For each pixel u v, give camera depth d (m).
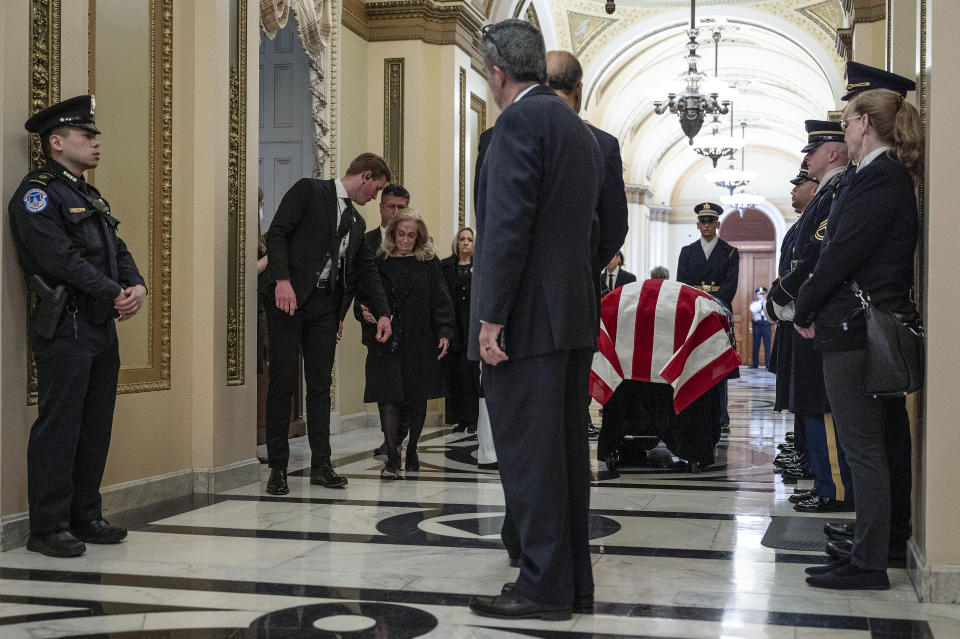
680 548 3.72
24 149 3.76
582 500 2.87
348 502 4.73
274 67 8.00
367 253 5.44
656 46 16.69
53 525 3.61
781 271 5.05
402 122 9.16
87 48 4.16
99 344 3.70
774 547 3.74
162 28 4.88
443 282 5.87
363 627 2.69
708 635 2.63
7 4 3.65
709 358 5.62
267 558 3.54
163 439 4.81
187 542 3.81
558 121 2.78
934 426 2.95
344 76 8.64
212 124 5.01
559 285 2.73
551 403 2.74
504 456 2.80
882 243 3.05
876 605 2.92
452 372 6.48
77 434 3.65
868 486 3.11
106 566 3.40
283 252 5.03
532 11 12.98
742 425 8.78
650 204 25.17
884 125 3.17
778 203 25.73
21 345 3.74
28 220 3.54
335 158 8.26
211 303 5.00
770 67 18.44
